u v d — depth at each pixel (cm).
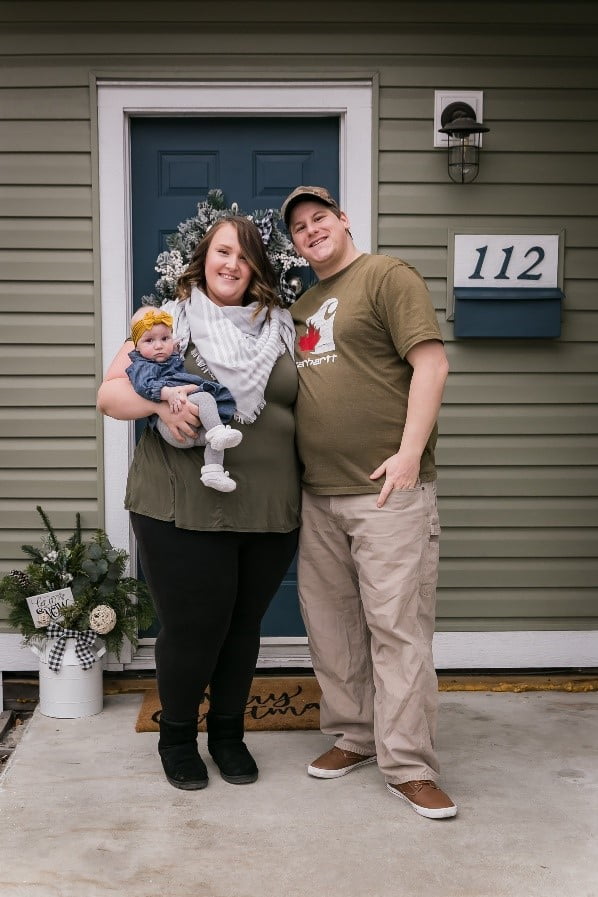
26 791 296
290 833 268
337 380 282
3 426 388
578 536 397
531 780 304
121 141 381
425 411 273
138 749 329
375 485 283
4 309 384
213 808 284
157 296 383
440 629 396
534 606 397
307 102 383
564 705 376
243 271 284
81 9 376
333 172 394
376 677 289
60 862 253
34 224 383
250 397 271
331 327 284
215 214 373
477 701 380
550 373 392
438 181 384
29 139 380
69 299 385
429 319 272
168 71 378
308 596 310
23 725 378
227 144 392
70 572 372
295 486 294
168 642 288
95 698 365
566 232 389
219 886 242
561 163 387
